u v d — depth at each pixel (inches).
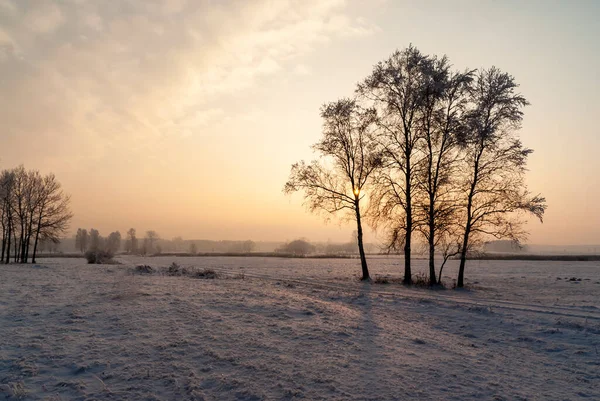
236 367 334.6
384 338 439.2
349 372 326.3
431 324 533.3
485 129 964.0
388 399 276.4
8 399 272.1
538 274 1656.0
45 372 322.7
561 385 312.7
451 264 2539.4
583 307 655.8
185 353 366.9
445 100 1020.5
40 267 1679.4
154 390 289.0
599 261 3159.5
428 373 329.7
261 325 479.5
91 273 1261.1
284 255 4338.1
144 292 709.3
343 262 2736.2
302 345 400.8
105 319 492.1
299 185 1211.2
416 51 1046.4
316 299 721.0
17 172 2187.5
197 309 563.2
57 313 525.7
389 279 1200.8
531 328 497.4
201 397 276.7
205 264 2257.6
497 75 993.5
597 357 386.3
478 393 291.0
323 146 1192.8
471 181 1031.6
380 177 1091.3
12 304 589.9
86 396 277.7
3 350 370.6
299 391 284.7
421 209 1062.4
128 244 6186.0
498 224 1001.5
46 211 2230.6
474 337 471.5
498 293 903.7
